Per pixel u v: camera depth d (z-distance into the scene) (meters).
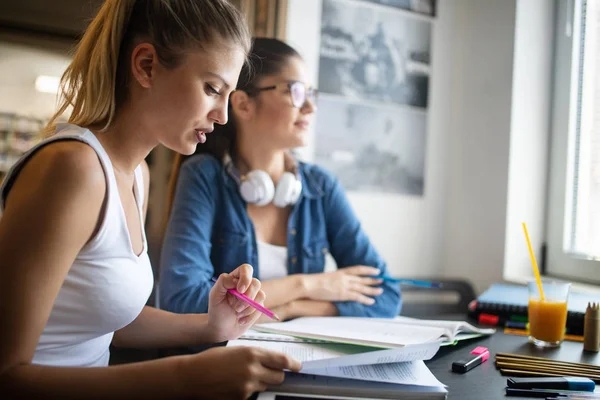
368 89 2.06
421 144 2.17
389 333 0.85
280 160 1.34
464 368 0.75
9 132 2.13
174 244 1.18
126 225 0.68
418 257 2.18
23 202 0.55
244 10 1.83
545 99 1.92
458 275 2.15
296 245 1.32
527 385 0.67
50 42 2.17
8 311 0.52
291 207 1.33
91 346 0.72
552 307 0.92
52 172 0.57
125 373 0.55
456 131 2.19
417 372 0.70
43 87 2.17
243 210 1.28
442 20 2.18
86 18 0.85
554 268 1.87
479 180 2.04
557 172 1.88
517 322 1.10
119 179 0.71
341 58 2.01
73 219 0.57
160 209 2.04
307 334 0.82
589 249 1.75
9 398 0.51
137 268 0.73
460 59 2.19
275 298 1.11
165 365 0.56
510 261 1.90
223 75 0.67
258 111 1.27
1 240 0.54
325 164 2.00
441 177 2.21
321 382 0.64
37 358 0.66
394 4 2.10
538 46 1.91
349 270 1.23
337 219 1.39
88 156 0.61
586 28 1.79
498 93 1.96
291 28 1.91
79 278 0.64
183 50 0.65
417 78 2.15
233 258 1.26
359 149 2.05
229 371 0.56
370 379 0.66
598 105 1.73
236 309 0.82
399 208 2.14
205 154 1.32
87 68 0.71
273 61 1.25
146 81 0.66
